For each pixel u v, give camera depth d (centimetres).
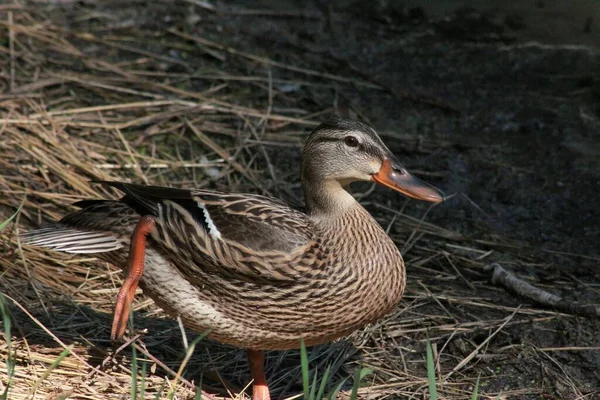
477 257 1116
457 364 948
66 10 1555
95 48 1465
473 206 1212
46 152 1202
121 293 823
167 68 1439
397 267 835
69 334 920
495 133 1363
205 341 948
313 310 806
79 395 819
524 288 1043
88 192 1152
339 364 928
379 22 1641
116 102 1338
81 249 848
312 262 797
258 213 825
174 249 818
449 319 1009
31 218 1096
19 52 1410
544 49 1565
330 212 840
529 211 1208
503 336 985
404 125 1366
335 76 1465
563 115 1402
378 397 891
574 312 1013
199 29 1555
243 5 1652
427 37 1598
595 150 1327
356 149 841
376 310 828
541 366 941
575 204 1220
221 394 877
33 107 1284
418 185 845
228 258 798
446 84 1473
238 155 1262
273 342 831
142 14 1578
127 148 1233
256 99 1391
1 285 986
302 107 1387
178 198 832
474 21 1647
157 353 922
